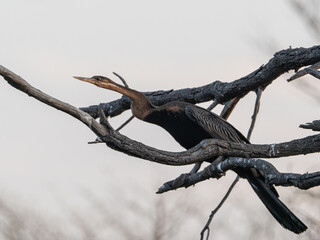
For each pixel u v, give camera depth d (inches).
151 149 340.8
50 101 313.6
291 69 475.5
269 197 442.3
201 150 353.1
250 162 388.8
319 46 458.6
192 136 503.2
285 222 440.8
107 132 329.1
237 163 392.2
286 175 365.1
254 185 445.1
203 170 402.0
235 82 497.4
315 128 339.0
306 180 355.9
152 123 504.1
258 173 439.2
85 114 322.0
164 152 343.6
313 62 462.0
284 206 438.6
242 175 441.7
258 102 491.8
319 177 352.2
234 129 505.7
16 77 305.9
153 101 541.6
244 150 360.5
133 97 494.9
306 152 362.9
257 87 491.8
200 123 492.7
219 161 400.2
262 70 483.5
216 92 508.4
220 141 357.4
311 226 466.3
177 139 513.0
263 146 364.8
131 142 335.9
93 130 328.2
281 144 362.9
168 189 407.2
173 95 534.0
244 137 508.4
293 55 466.6
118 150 336.8
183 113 496.1
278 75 483.5
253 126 490.3
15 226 653.3
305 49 463.8
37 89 310.2
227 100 513.7
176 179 404.5
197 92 523.2
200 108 502.6
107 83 484.4
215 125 495.5
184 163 350.0
